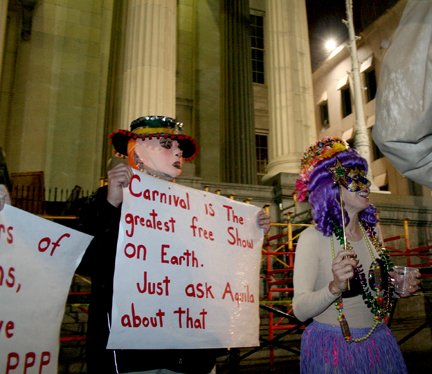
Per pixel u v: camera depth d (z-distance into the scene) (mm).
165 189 2418
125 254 2162
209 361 2342
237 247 2604
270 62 10609
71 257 2035
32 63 14477
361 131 10844
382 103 1426
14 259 1855
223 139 13094
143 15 9406
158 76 9008
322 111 25234
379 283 2191
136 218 2254
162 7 9555
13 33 14453
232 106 13344
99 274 2293
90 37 15508
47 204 9797
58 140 14227
